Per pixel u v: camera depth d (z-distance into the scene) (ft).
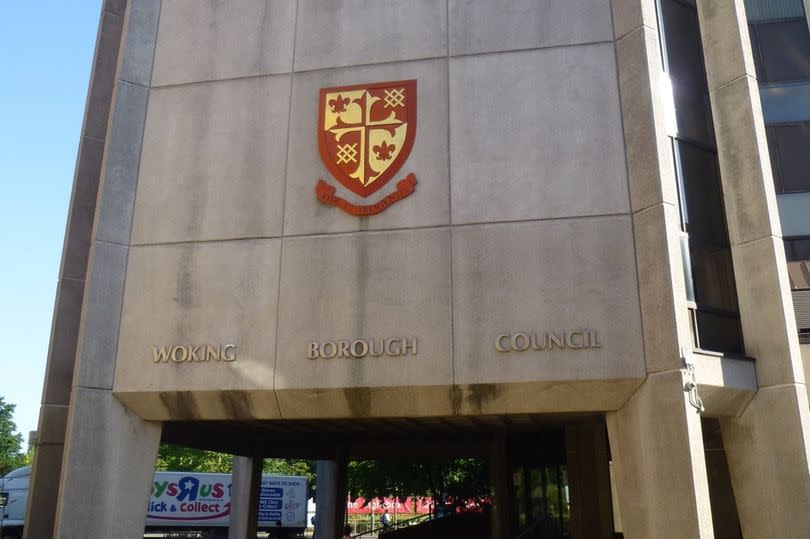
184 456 148.25
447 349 36.19
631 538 33.81
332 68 41.60
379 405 36.70
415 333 36.65
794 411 36.55
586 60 39.50
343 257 38.32
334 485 63.52
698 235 40.01
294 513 102.68
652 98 37.45
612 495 49.96
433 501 101.96
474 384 35.55
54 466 39.99
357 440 60.90
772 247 39.04
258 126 41.29
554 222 37.17
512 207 37.70
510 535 55.88
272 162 40.50
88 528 36.32
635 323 35.14
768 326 38.40
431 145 39.27
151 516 95.14
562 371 35.04
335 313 37.58
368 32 41.86
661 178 36.17
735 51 42.73
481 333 36.17
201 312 38.73
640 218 36.32
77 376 37.73
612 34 39.83
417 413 36.78
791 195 50.88
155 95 42.93
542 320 35.88
